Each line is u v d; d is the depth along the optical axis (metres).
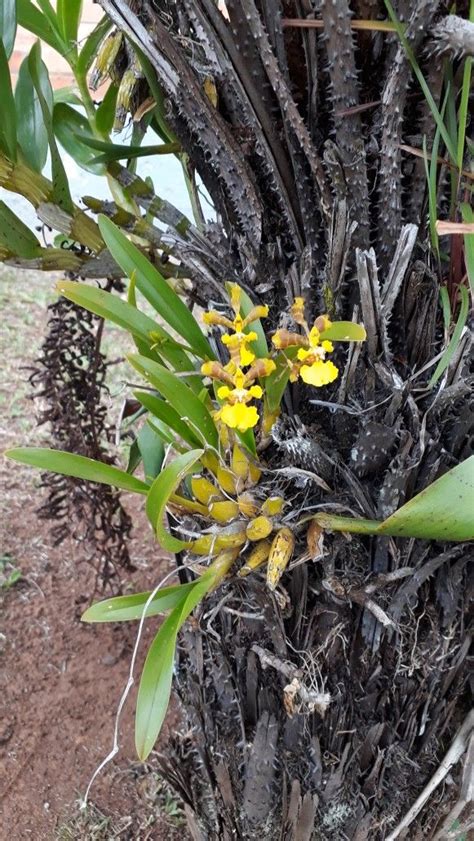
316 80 0.29
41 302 1.36
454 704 0.42
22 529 0.92
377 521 0.33
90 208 0.36
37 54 0.39
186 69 0.29
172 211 0.37
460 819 0.52
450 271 0.32
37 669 0.76
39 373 0.52
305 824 0.42
